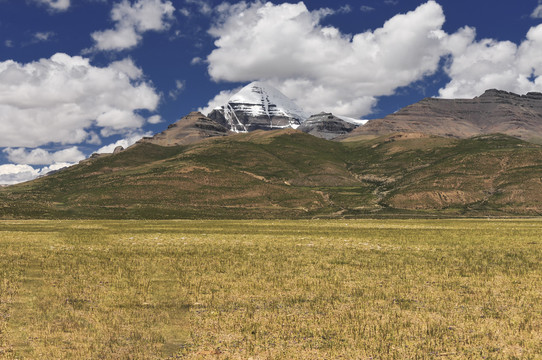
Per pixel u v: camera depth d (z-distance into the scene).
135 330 18.44
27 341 17.06
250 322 19.52
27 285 26.36
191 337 17.75
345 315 20.48
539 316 20.44
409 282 27.34
